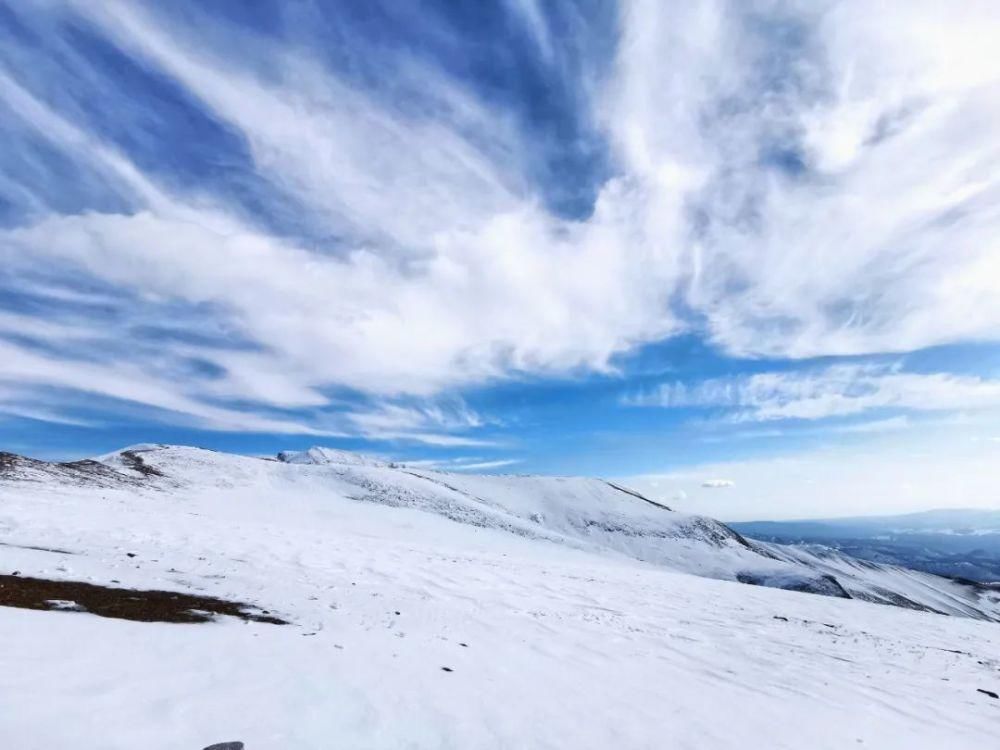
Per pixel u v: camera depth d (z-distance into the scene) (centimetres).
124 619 852
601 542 10706
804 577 8756
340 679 704
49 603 887
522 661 994
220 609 1023
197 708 539
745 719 868
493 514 8744
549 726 693
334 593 1323
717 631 1639
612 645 1266
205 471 7594
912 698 1177
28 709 466
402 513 6662
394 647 923
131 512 2384
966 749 905
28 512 1880
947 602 14825
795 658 1423
